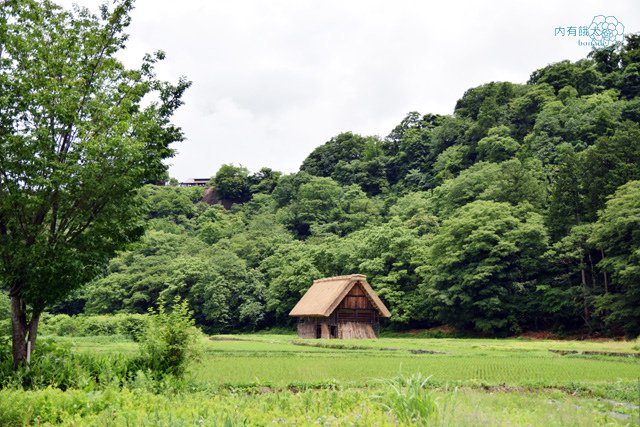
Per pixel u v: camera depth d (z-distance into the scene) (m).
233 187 117.31
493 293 45.75
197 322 64.25
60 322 45.97
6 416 8.14
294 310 52.69
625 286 37.69
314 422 7.16
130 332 44.53
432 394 8.15
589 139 63.47
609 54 85.81
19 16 13.72
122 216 13.84
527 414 9.12
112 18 14.70
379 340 42.44
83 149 12.96
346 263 61.38
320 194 89.12
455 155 83.12
